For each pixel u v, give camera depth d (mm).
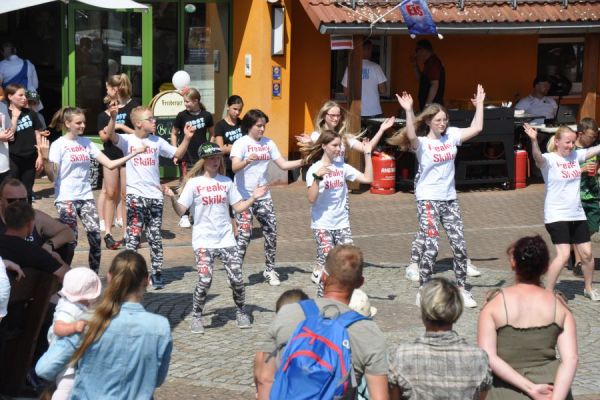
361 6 16516
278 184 17344
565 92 19703
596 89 18344
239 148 11016
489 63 19359
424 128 11016
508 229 14688
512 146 17484
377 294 11055
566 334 5770
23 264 7289
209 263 9438
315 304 5438
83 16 16891
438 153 10438
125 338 5441
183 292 10977
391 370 5266
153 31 17609
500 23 16953
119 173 13102
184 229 14227
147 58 17203
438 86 17734
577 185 10336
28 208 7453
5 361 7387
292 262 12477
